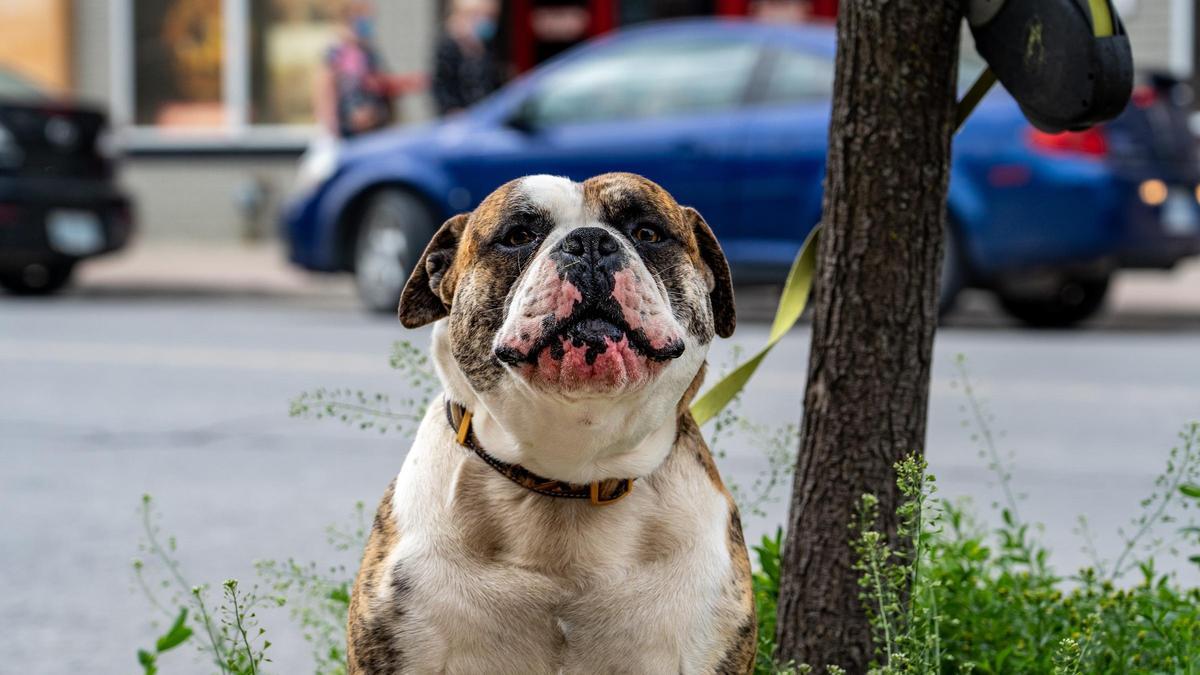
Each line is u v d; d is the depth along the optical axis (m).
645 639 2.42
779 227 9.60
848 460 3.05
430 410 2.66
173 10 17.47
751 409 7.24
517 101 10.53
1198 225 9.60
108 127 12.93
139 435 6.96
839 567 3.06
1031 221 9.08
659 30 10.31
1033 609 3.42
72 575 4.76
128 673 3.89
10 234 12.10
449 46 12.38
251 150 17.14
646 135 9.99
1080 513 5.38
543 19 16.36
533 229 2.45
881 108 2.98
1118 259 9.20
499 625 2.41
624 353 2.24
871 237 3.01
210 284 13.72
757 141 9.64
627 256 2.30
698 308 2.51
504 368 2.37
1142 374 8.30
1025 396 7.65
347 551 4.97
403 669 2.42
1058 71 2.80
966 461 6.20
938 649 2.83
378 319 11.15
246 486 5.93
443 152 10.64
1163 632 3.12
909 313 3.03
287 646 4.07
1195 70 13.16
